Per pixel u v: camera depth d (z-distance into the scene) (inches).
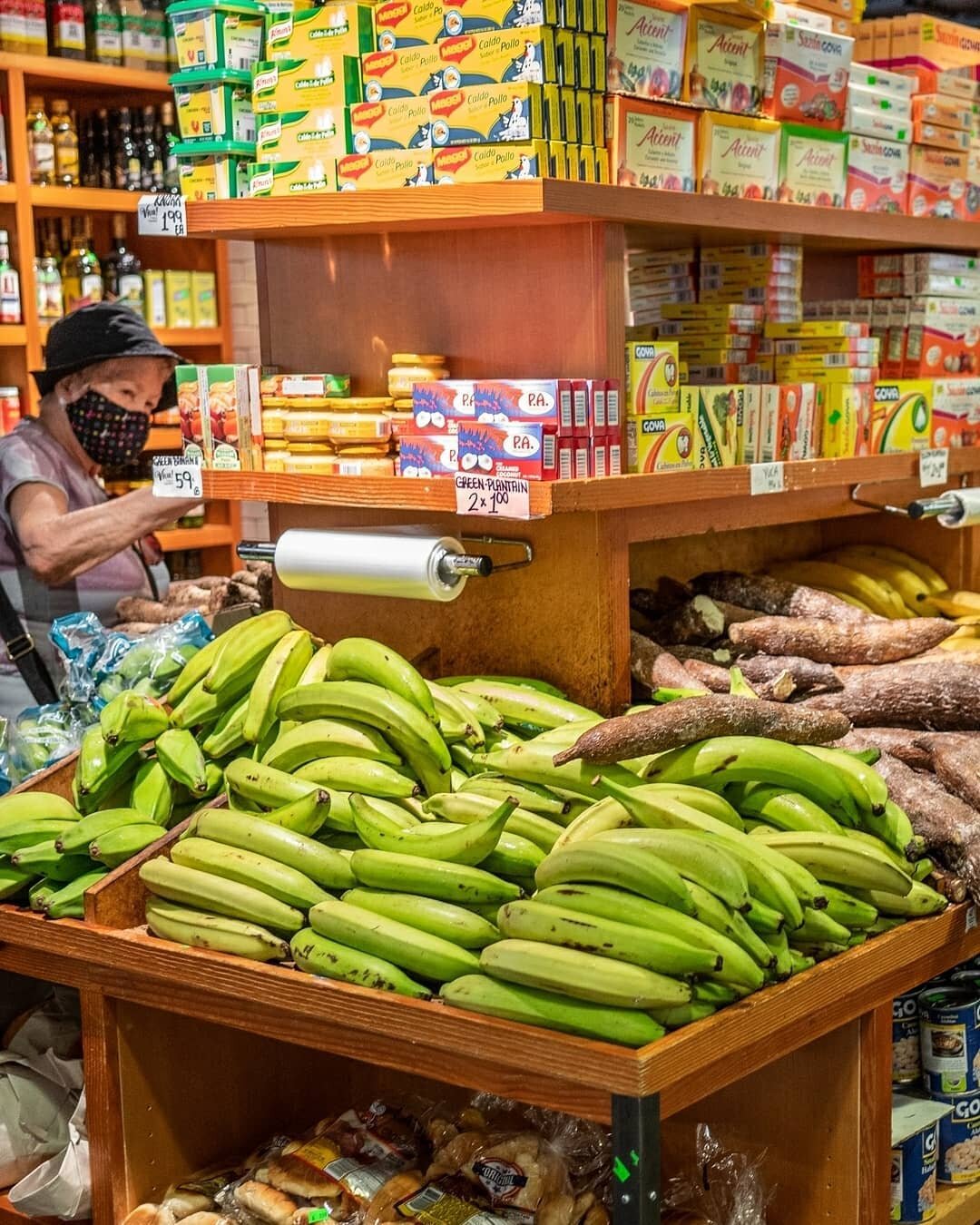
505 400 84.4
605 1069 63.1
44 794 90.8
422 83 87.0
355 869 74.9
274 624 91.9
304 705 84.9
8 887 89.0
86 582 139.7
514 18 82.6
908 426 114.8
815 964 74.0
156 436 194.7
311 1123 97.7
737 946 66.6
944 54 122.1
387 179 88.8
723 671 96.0
